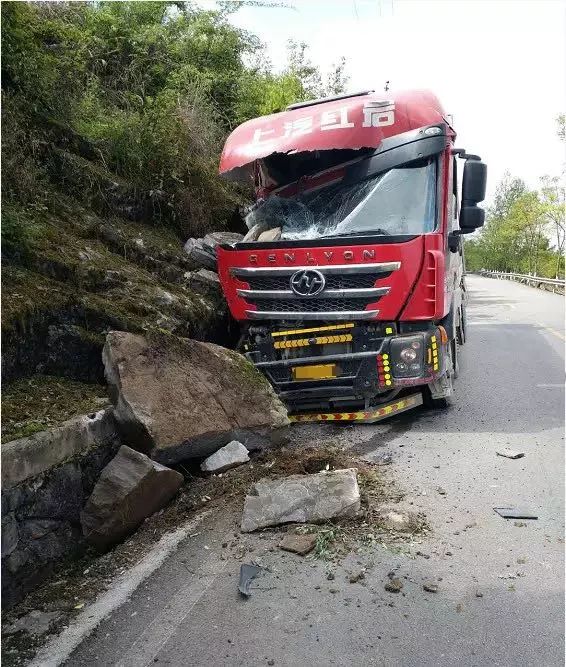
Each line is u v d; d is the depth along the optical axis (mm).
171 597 3146
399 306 5273
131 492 3713
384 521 3832
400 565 3354
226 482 4469
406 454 5125
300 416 5910
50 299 4566
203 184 8508
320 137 5656
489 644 2703
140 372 4449
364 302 5348
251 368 5379
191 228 8070
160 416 4293
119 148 7336
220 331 6949
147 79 9805
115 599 3154
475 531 3729
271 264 5559
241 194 9492
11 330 4109
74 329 4695
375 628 2828
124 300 5434
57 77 6703
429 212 5516
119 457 3877
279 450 5141
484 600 3027
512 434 5633
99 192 6703
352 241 5270
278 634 2805
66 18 8602
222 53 12117
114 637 2838
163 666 2625
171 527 3910
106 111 8039
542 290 30609
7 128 5543
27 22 6598
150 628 2893
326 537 3627
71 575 3414
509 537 3652
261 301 5715
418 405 6504
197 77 10516
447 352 6113
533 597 3049
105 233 6340
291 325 5676
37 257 4941
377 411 5730
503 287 34031
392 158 5633
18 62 5914
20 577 3174
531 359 9398
